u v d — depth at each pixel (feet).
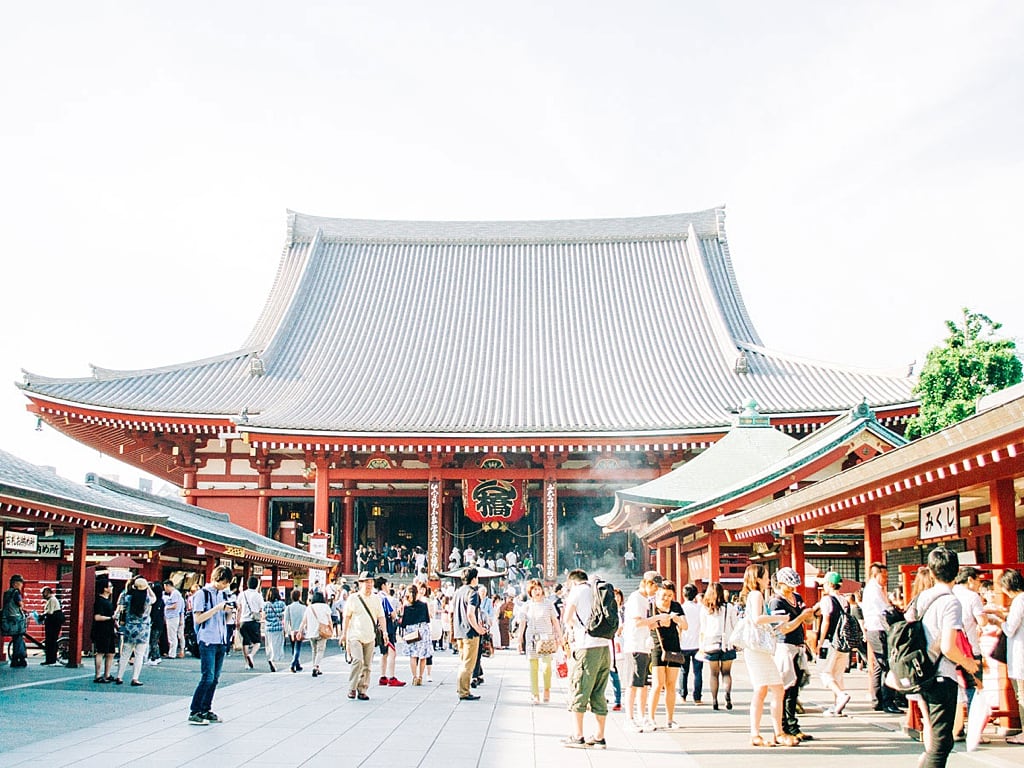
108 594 73.97
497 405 195.83
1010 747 46.14
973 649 43.37
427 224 261.65
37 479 75.92
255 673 88.94
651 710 54.65
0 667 82.58
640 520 130.93
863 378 192.85
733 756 46.55
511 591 167.73
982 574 50.47
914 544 84.58
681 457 193.16
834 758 45.57
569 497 213.25
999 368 150.41
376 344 224.74
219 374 210.18
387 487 202.18
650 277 246.88
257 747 47.83
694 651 65.26
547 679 68.03
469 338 226.99
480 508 192.24
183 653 104.27
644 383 205.05
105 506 80.28
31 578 97.45
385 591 81.30
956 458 46.78
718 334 221.46
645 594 56.65
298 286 240.12
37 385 187.32
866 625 59.77
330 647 134.00
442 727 55.52
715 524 95.20
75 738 49.34
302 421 184.34
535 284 246.88
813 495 65.16
